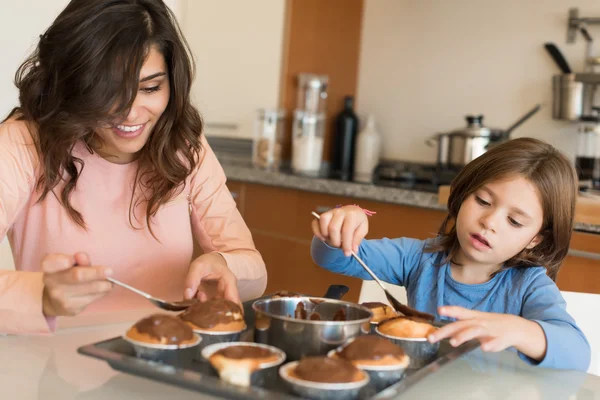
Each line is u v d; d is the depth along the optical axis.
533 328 0.92
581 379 0.92
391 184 2.56
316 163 3.01
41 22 2.20
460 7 2.94
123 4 1.05
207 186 1.39
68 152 1.19
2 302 0.88
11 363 0.81
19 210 1.22
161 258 1.33
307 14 3.06
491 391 0.85
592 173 2.52
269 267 2.85
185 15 3.38
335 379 0.67
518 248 1.15
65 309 0.86
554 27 2.68
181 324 0.77
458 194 1.27
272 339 0.79
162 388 0.77
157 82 1.10
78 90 1.05
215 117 3.30
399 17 3.16
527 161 1.16
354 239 1.06
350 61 3.30
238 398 0.64
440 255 1.32
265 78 3.08
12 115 1.25
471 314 0.89
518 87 2.78
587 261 2.00
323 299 0.91
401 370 0.75
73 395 0.73
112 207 1.29
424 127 3.08
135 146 1.14
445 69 3.01
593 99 2.57
